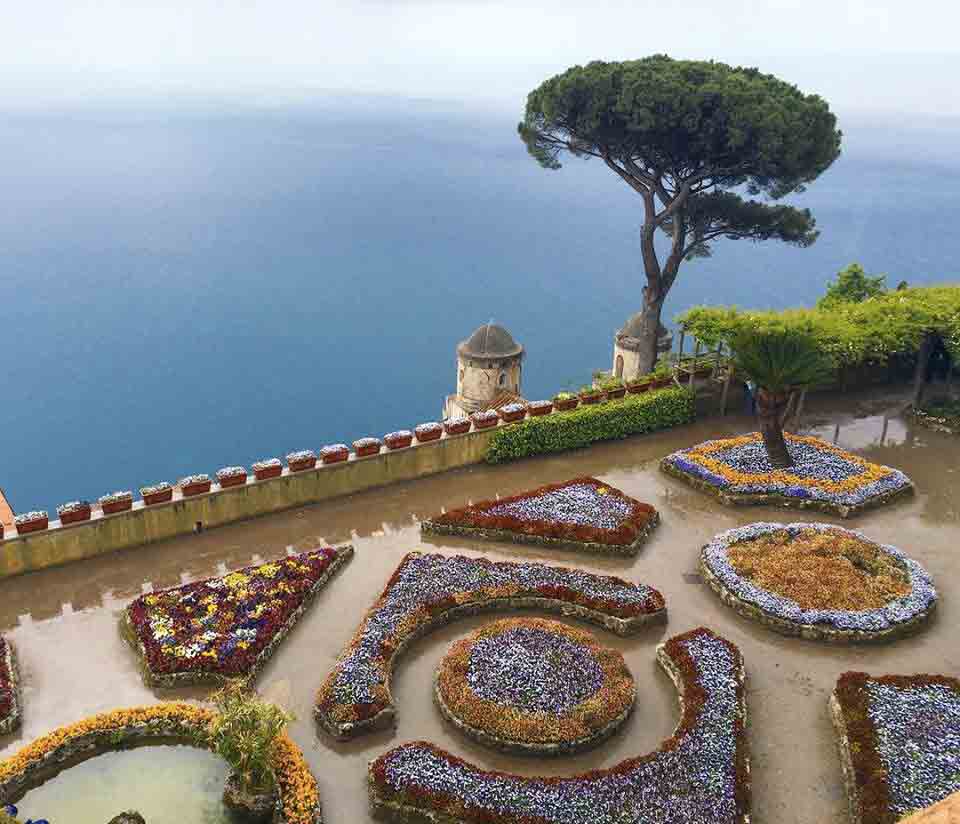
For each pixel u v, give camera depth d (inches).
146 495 754.2
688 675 571.8
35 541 708.0
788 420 1083.9
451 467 932.6
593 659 592.1
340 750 525.0
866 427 1072.2
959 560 751.1
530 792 474.0
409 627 625.3
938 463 965.2
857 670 606.5
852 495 837.8
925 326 1027.3
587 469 942.4
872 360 1205.1
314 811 465.7
